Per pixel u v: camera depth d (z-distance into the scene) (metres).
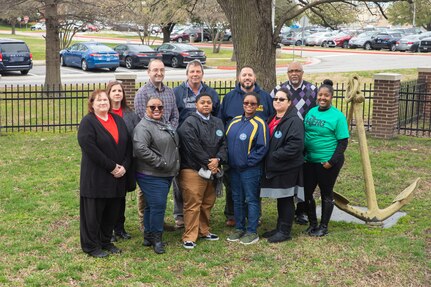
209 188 6.54
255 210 6.50
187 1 19.92
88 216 5.94
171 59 33.09
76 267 5.73
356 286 5.39
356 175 9.70
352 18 16.05
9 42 26.75
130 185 6.16
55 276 5.53
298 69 6.97
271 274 5.60
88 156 5.79
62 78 25.47
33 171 9.83
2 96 19.02
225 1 11.51
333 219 7.48
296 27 59.75
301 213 7.27
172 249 6.32
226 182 7.07
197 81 6.74
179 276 5.58
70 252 6.18
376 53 42.38
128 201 8.27
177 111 6.71
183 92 6.85
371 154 11.30
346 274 5.63
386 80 12.87
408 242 6.43
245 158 6.32
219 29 43.19
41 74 27.78
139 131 5.96
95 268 5.73
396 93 13.06
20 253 6.14
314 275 5.60
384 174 9.73
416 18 61.75
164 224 7.00
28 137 12.97
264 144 6.29
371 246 6.31
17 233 6.79
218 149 6.33
